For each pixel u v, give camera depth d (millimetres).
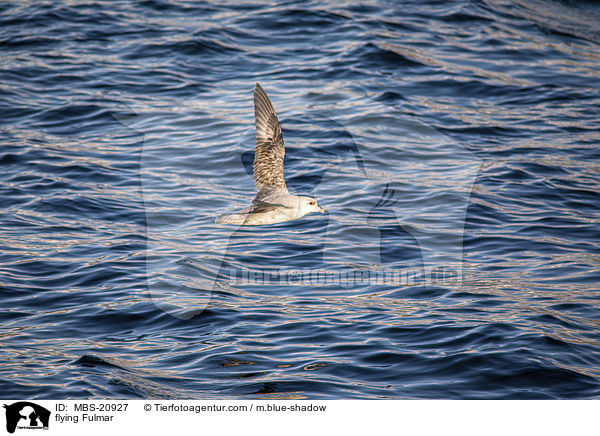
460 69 43719
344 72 40875
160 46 45219
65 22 49344
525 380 17875
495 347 19203
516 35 51219
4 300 21688
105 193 28609
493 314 20984
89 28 48469
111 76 40906
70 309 21297
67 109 36719
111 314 21000
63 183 29266
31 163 31281
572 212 28688
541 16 56094
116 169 30562
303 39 47125
